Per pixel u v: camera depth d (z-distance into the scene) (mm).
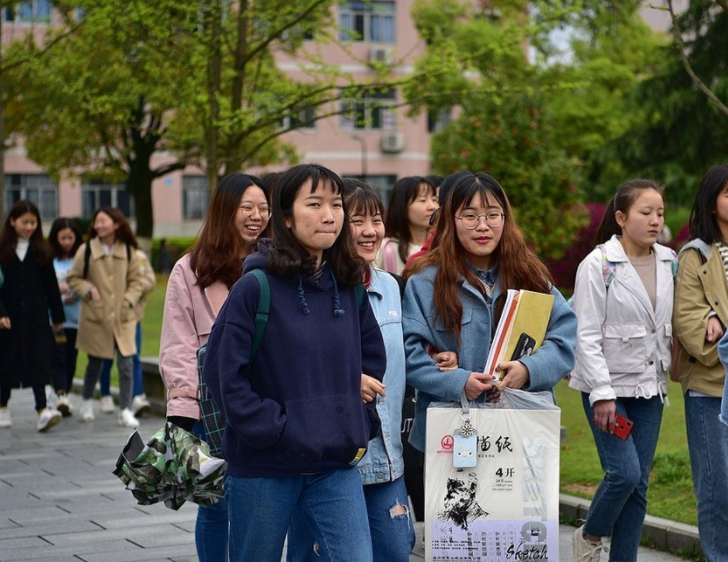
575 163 21625
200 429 4691
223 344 3566
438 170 20875
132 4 12133
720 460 4922
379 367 3873
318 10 13227
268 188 4961
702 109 25125
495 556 4070
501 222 4352
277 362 3605
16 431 10008
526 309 4234
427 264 4480
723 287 4953
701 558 5617
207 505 4270
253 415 3521
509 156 19906
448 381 4188
